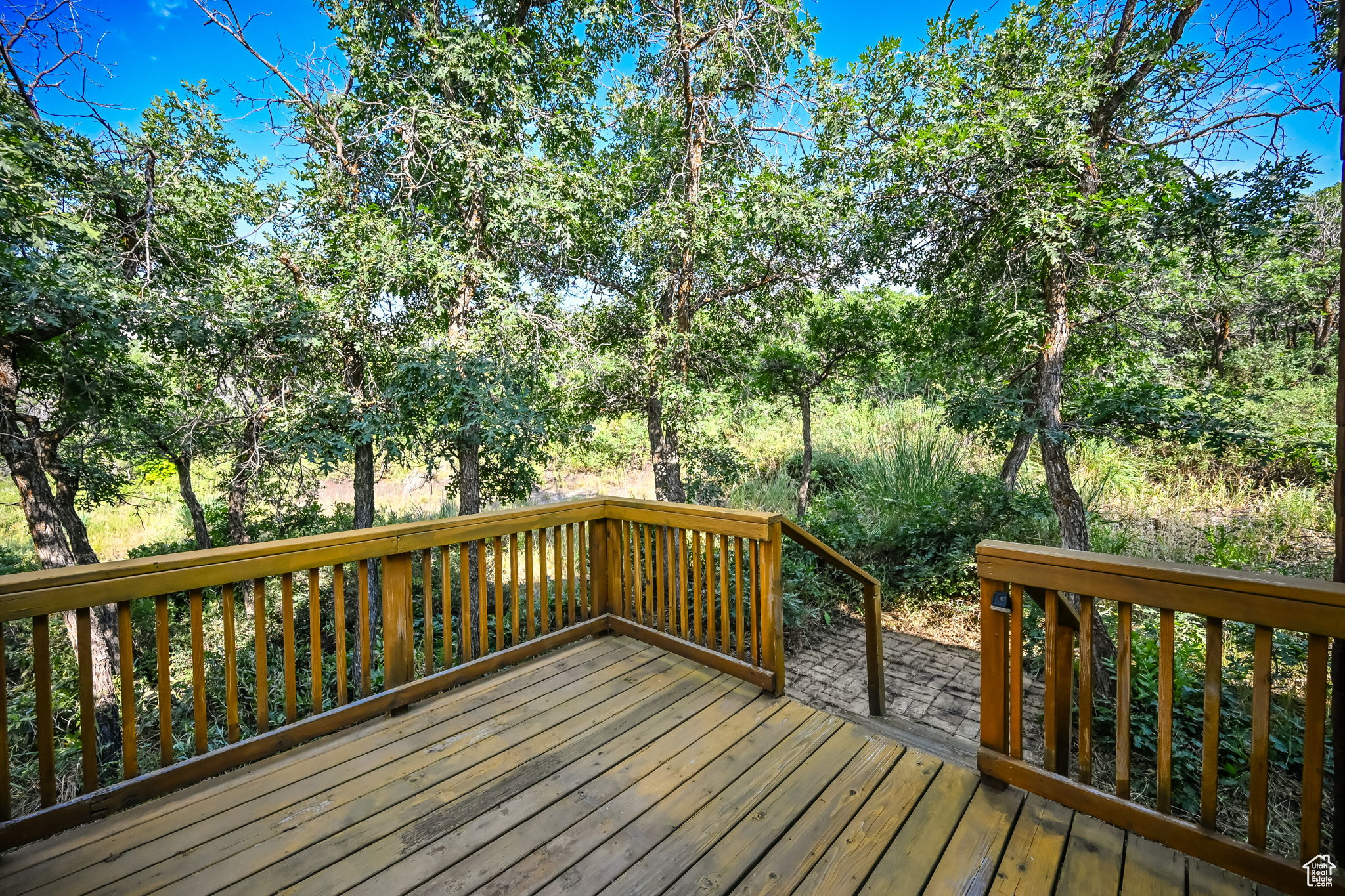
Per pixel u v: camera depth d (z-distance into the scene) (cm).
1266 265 503
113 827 178
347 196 628
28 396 655
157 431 726
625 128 739
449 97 600
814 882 158
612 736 233
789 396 901
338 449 595
